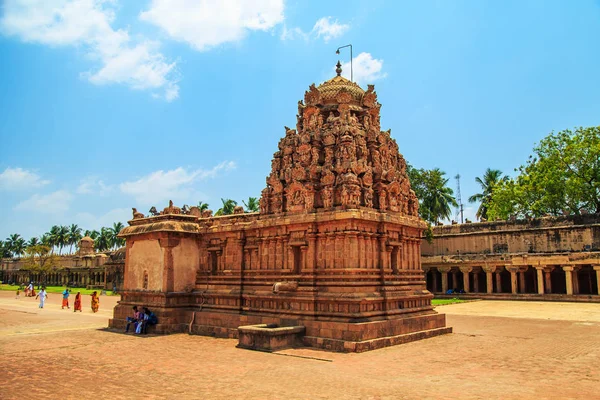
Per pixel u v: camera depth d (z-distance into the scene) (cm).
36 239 15700
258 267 2444
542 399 1133
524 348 1945
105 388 1303
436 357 1738
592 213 4944
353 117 2416
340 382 1340
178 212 2792
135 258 2823
